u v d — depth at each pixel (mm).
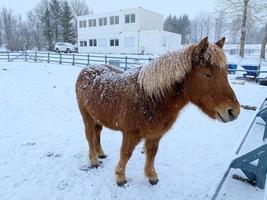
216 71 2447
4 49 53594
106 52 35062
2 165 4102
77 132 5719
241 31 28156
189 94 2754
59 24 54125
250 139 5211
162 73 2807
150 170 3574
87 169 4020
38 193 3393
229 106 2461
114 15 33094
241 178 3732
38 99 8945
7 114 7086
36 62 21297
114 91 3334
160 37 30625
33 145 4945
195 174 3934
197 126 6191
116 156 4520
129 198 3320
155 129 3045
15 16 69750
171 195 3408
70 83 12109
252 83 13062
